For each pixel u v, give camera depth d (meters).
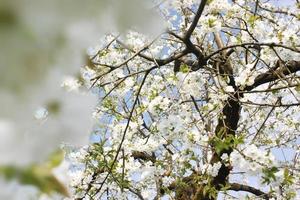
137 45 4.50
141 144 4.73
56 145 0.51
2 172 0.49
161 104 4.41
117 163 4.52
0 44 0.40
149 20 0.44
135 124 4.76
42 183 0.59
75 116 0.51
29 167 0.55
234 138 3.12
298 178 4.70
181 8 5.21
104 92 4.93
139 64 5.52
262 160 3.18
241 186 7.21
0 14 0.39
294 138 6.21
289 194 4.06
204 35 4.79
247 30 4.45
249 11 4.72
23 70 0.41
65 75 0.44
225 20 4.87
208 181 3.83
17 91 0.42
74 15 0.41
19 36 0.40
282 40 4.23
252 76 4.50
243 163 3.17
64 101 0.50
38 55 0.42
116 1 0.43
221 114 4.58
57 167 0.66
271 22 4.94
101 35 0.45
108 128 5.06
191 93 4.41
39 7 0.40
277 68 4.64
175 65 5.49
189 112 4.47
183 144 4.23
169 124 4.16
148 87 5.56
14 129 0.45
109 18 0.43
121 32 0.44
